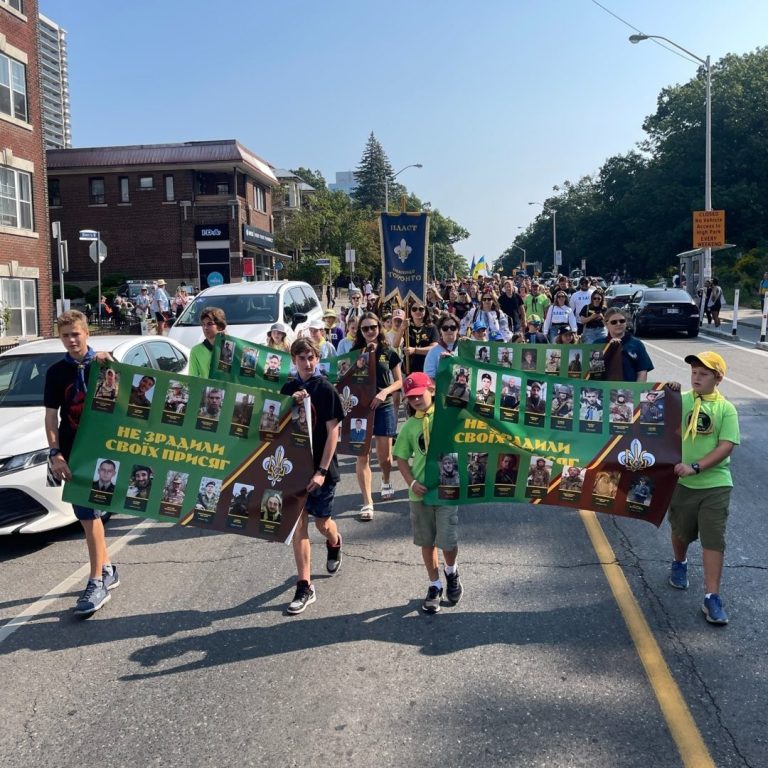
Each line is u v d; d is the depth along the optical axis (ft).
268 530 17.93
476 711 13.17
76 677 14.94
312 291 55.47
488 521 23.93
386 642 15.87
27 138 81.30
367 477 24.45
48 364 26.68
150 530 24.23
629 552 20.68
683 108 193.47
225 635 16.49
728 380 50.34
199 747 12.49
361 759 11.99
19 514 21.86
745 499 25.29
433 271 423.23
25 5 81.20
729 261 175.63
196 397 18.25
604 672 14.34
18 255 79.51
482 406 17.56
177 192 139.13
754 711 12.94
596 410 17.78
